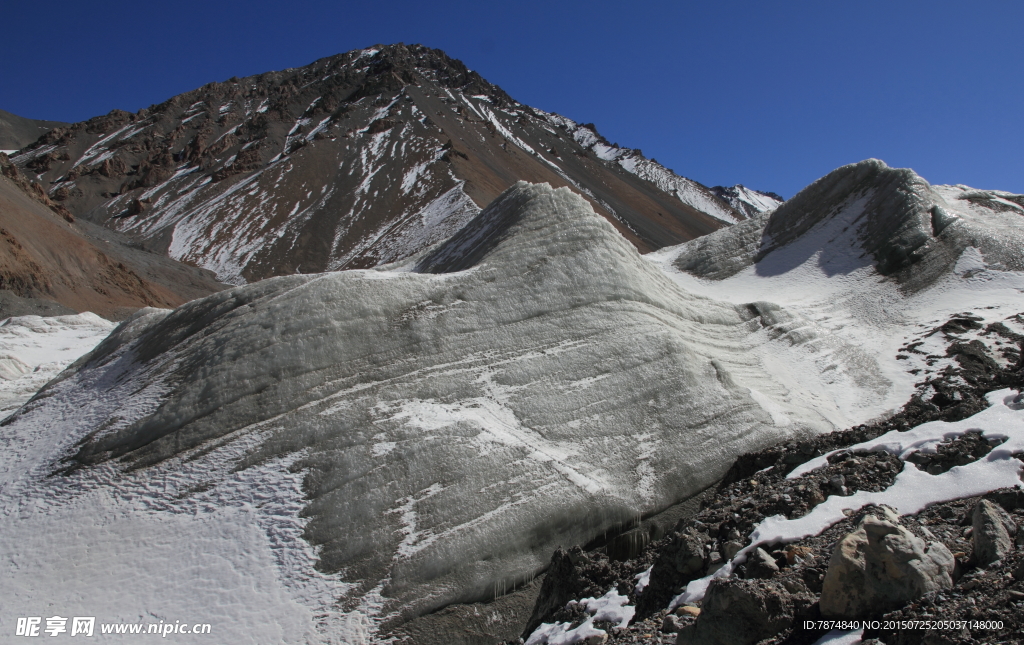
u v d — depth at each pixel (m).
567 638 9.97
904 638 5.97
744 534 10.05
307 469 15.40
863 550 6.91
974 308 28.28
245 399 17.20
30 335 38.25
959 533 8.12
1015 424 10.91
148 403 17.91
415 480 15.09
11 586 13.37
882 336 28.36
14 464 17.34
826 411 21.64
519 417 17.23
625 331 20.59
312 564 13.54
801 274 36.62
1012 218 36.16
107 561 13.83
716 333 24.78
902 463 10.98
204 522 14.54
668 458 17.14
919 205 36.03
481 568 13.80
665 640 8.05
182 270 96.62
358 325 18.94
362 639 12.43
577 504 15.25
